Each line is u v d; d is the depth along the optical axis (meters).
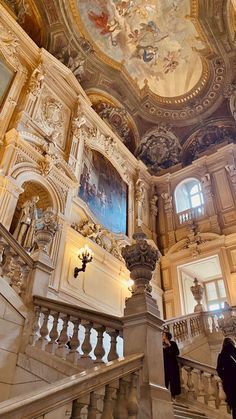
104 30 15.63
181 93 18.28
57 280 9.17
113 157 15.33
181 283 14.49
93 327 4.04
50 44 14.28
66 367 3.90
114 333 3.74
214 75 17.02
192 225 15.43
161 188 17.98
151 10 15.86
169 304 14.07
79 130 13.11
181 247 15.23
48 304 4.72
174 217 16.59
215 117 17.80
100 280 11.02
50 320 6.37
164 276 15.01
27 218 9.18
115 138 15.90
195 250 14.54
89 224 11.59
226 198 15.24
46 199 10.58
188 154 18.38
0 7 11.65
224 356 4.74
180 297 13.97
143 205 16.44
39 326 4.79
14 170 9.48
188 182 17.38
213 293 15.12
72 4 14.22
